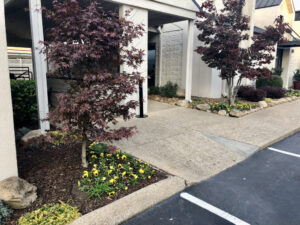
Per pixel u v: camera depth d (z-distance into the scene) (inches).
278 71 538.9
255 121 274.8
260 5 560.4
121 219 104.6
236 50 288.4
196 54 406.0
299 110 336.5
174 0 288.2
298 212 115.3
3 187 106.7
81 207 110.4
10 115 112.0
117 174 135.6
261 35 308.2
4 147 111.4
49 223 97.7
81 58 119.4
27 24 354.3
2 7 105.0
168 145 194.2
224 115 298.2
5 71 108.5
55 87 292.8
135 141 199.2
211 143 203.6
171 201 122.6
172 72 440.1
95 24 118.3
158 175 144.7
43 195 116.9
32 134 185.0
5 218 99.6
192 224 105.5
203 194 130.1
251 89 386.9
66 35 122.2
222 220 108.6
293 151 196.5
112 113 138.1
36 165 145.6
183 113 303.6
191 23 325.1
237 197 127.7
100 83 124.3
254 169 162.9
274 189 136.6
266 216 112.0
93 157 155.0
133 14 255.9
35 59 192.5
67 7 118.0
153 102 378.6
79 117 127.3
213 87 394.3
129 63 133.9
